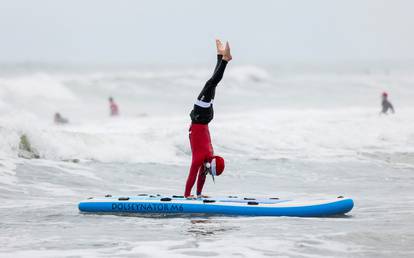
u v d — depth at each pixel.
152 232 31.64
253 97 175.12
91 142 61.88
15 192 45.69
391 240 29.33
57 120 104.69
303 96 176.75
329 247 28.00
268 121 90.69
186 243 28.97
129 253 27.02
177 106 155.00
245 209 36.06
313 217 35.78
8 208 39.62
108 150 61.06
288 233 31.06
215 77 36.84
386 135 76.94
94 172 54.72
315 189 49.72
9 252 27.27
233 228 32.47
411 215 36.69
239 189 49.91
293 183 52.72
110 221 35.03
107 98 163.38
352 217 36.00
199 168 38.84
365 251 27.25
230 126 81.25
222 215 36.28
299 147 70.88
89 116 131.62
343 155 66.75
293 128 79.56
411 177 55.34
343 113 107.62
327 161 63.09
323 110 120.31
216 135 71.56
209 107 37.81
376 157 65.81
